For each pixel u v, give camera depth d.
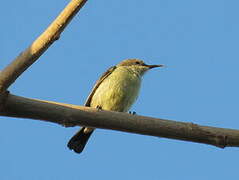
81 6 7.86
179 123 8.90
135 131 8.91
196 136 8.86
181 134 8.85
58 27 7.93
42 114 8.76
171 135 8.87
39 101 8.80
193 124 8.92
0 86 8.23
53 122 8.91
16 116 8.75
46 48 8.05
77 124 8.88
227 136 8.83
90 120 8.84
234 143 8.87
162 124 8.88
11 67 8.12
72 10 7.84
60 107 8.81
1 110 8.64
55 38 7.98
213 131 8.85
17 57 8.15
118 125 8.89
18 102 8.64
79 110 8.84
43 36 7.97
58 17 7.91
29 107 8.70
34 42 8.04
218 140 8.82
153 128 8.87
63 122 8.83
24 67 8.14
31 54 8.05
